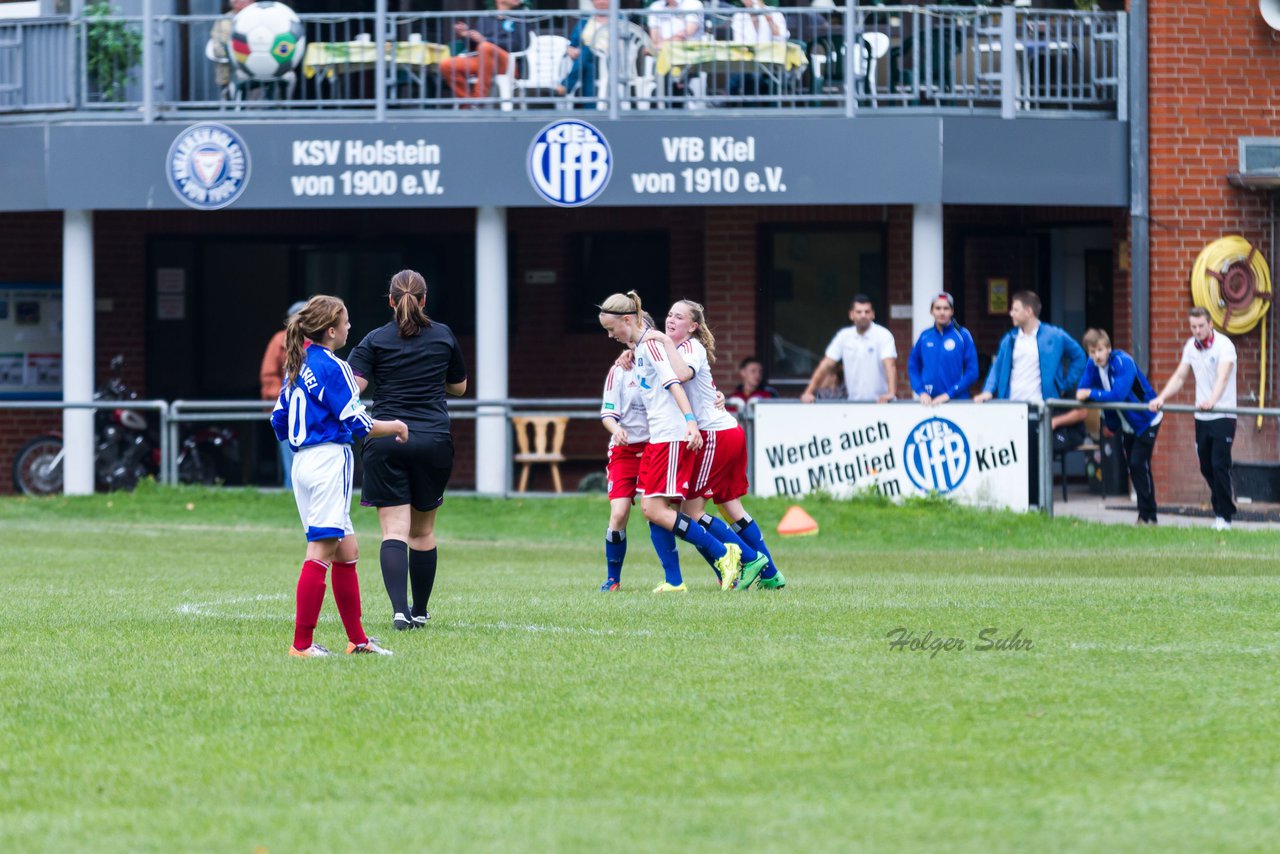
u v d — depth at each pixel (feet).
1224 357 182.09
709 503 197.26
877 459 194.70
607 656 94.27
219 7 230.68
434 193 214.07
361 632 96.32
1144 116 212.64
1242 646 96.32
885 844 58.03
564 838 58.90
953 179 208.03
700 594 126.11
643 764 69.82
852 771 68.23
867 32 218.18
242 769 69.77
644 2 221.05
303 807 63.82
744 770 68.64
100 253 254.68
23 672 90.43
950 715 78.02
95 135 216.95
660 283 250.98
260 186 215.31
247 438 250.57
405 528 105.81
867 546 177.17
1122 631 102.17
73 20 220.02
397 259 257.96
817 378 202.39
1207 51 213.25
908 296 236.22
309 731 76.33
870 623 106.42
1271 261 216.33
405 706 81.20
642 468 130.62
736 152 209.97
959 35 219.00
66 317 222.89
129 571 151.12
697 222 246.06
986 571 149.89
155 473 237.04
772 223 239.30
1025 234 242.37
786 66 209.67
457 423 251.80
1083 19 213.87
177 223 256.11
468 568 157.69
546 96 219.82
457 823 61.16
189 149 215.72
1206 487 197.57
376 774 68.69
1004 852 57.11
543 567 158.92
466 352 255.50
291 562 160.56
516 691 84.43
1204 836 58.85
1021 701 80.89
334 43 217.97
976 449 192.13
